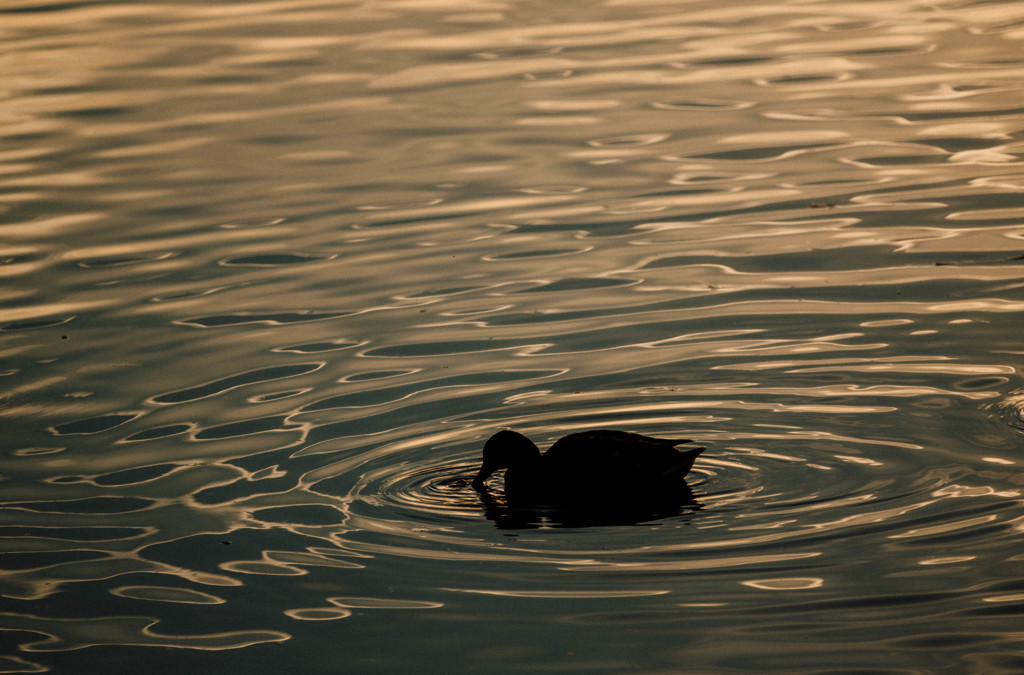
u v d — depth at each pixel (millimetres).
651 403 30547
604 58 61938
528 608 22656
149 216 44844
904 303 35438
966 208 42250
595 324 35438
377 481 27719
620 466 26500
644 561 23984
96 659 21828
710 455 27969
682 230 42062
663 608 22422
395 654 21484
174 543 25484
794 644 21188
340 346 34781
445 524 25859
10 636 22562
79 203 46156
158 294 38656
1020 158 46438
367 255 41219
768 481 26625
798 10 71125
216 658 21688
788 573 23234
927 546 23766
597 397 31047
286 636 22188
